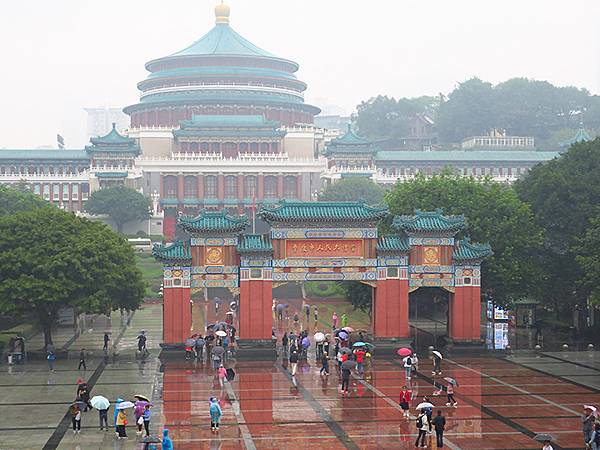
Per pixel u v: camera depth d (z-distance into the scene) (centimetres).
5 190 16512
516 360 7894
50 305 8138
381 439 4872
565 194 9925
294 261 8169
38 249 8038
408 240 8319
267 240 8231
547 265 9869
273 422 5312
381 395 6191
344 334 7775
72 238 8225
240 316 8131
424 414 4750
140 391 6369
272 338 8138
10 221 8300
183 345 8062
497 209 9525
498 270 9000
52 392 6338
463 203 9619
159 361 7919
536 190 10244
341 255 8238
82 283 8050
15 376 7069
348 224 8219
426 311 11794
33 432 5078
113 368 7506
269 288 8144
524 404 5831
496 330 9206
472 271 8375
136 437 4944
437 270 8331
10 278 7962
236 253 8181
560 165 10425
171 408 5738
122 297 8631
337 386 6575
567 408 5700
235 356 8038
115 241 8925
